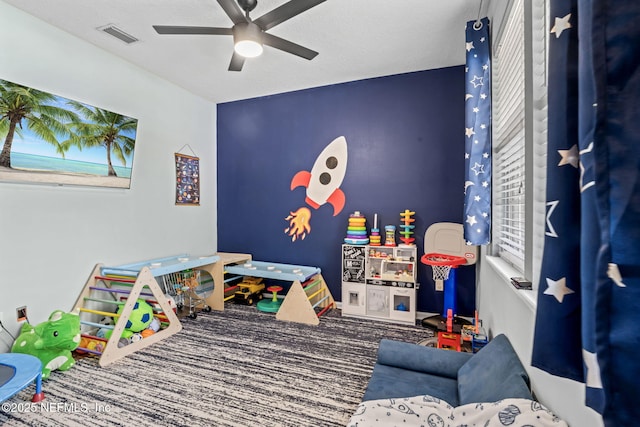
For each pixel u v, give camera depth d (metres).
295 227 4.02
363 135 3.66
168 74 3.47
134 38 2.74
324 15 2.40
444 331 2.51
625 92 0.45
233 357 2.51
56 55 2.57
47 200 2.55
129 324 2.68
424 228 3.45
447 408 1.28
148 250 3.44
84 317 2.79
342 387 2.09
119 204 3.12
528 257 1.48
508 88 2.01
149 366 2.36
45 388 2.05
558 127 0.68
